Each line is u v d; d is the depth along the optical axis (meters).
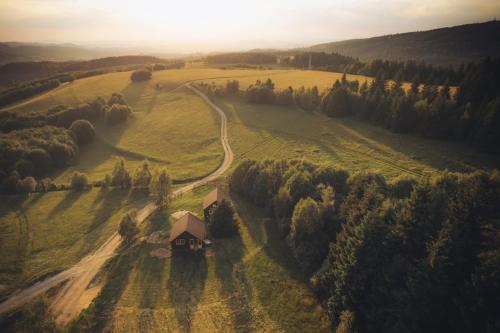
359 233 40.72
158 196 73.56
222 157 101.25
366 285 38.62
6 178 91.38
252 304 44.03
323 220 52.22
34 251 60.28
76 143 119.62
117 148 116.06
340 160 84.69
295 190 61.50
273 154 96.75
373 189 47.88
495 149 76.12
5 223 70.88
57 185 90.50
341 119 116.06
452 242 32.47
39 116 134.00
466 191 36.28
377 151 86.94
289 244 55.97
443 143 86.12
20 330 40.88
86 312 43.62
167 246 58.34
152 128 128.75
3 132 125.31
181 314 42.88
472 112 85.44
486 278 28.34
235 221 60.81
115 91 168.12
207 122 129.50
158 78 187.75
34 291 49.50
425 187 40.12
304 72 192.62
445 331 31.09
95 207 77.00
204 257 54.50
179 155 106.12
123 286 48.78
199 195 79.50
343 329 36.09
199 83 173.50
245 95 147.38
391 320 34.81
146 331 40.62
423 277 32.84
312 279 46.06
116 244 61.22
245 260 53.06
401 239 38.16
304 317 41.69
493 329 26.73
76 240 63.41
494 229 31.62
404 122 96.12
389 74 155.12
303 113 127.06
